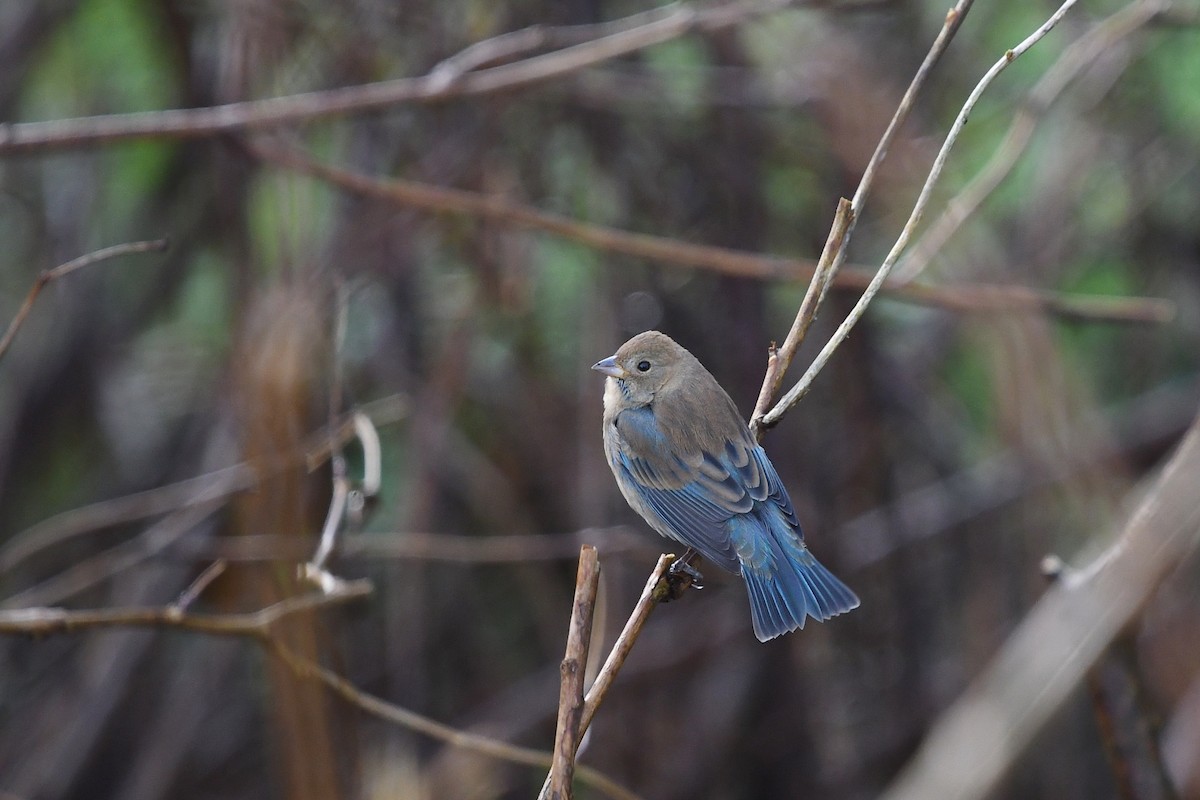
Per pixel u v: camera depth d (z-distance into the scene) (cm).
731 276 1391
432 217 1313
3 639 1591
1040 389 1282
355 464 1381
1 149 1007
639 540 1349
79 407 1531
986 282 1337
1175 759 995
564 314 1448
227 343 1257
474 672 1520
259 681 1503
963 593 1513
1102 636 379
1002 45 1416
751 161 1384
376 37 1311
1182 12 1218
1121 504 1256
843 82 1300
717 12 1126
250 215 1148
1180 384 1513
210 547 1294
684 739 1479
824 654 1515
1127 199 1460
